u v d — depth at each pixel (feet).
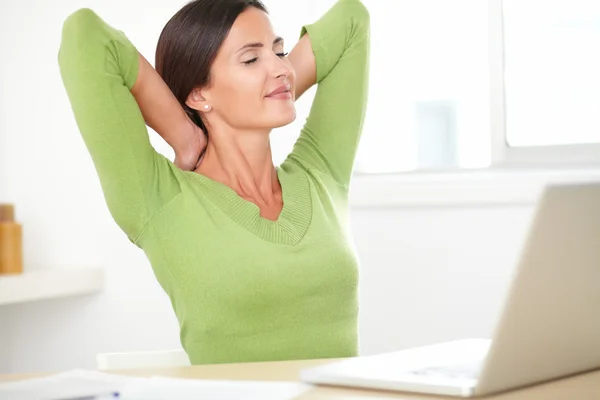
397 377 4.01
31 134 12.88
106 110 6.55
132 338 12.48
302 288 6.57
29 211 12.89
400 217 11.21
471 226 11.00
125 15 12.34
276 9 11.67
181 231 6.61
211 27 6.98
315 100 8.04
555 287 3.73
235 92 6.94
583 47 11.21
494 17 11.34
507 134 11.48
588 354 4.36
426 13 11.73
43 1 12.75
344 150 7.88
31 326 12.91
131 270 12.46
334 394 3.90
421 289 11.18
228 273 6.44
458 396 3.79
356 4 8.14
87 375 4.53
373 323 11.34
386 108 11.92
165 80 7.27
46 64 12.78
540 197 3.46
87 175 12.65
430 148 12.00
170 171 6.86
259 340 6.52
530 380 4.04
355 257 6.98
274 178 7.25
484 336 11.01
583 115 11.26
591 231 3.71
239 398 3.84
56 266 12.76
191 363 6.66
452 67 11.80
